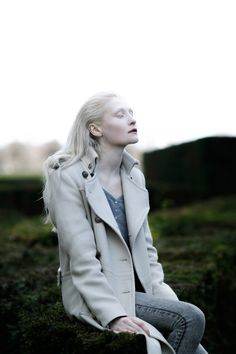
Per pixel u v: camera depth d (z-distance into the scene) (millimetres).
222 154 17484
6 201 18562
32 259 6031
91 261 2848
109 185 3127
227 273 6199
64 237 2908
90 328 2793
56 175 2996
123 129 3066
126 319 2738
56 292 4137
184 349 2744
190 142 18219
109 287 2812
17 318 3834
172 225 9617
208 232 8781
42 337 2762
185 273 4629
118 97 3143
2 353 3848
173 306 2834
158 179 22078
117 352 2572
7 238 8727
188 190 17578
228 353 5504
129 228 3045
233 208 13578
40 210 18781
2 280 4770
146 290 3039
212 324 4844
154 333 2707
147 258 3088
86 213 2996
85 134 3088
